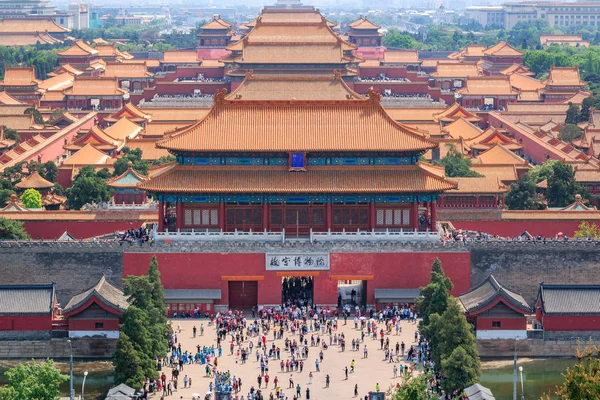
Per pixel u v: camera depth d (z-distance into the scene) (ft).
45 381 602.85
